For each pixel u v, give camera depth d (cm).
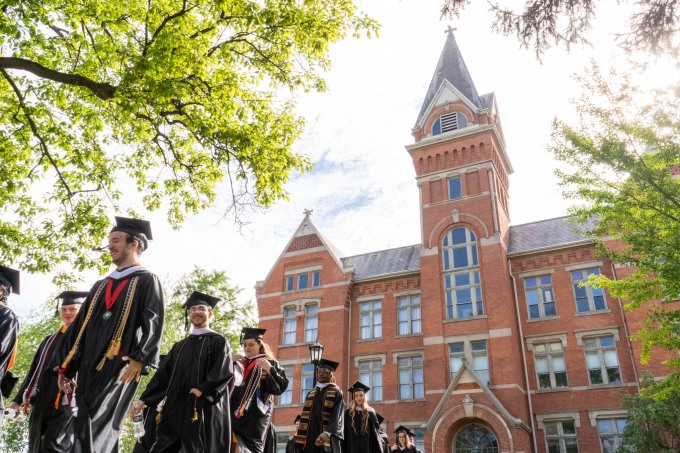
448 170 3173
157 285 546
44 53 1230
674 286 1620
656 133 1587
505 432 2381
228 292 3628
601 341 2639
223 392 608
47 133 1327
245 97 1370
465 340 2753
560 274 2830
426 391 2728
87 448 462
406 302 3161
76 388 501
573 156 1714
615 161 1647
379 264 3459
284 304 3391
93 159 1428
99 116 1361
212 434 584
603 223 1758
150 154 1523
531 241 3062
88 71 1196
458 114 3316
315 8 1306
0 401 675
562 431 2541
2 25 1023
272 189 1275
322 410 915
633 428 2061
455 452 2509
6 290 702
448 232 3062
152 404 616
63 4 1084
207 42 1255
